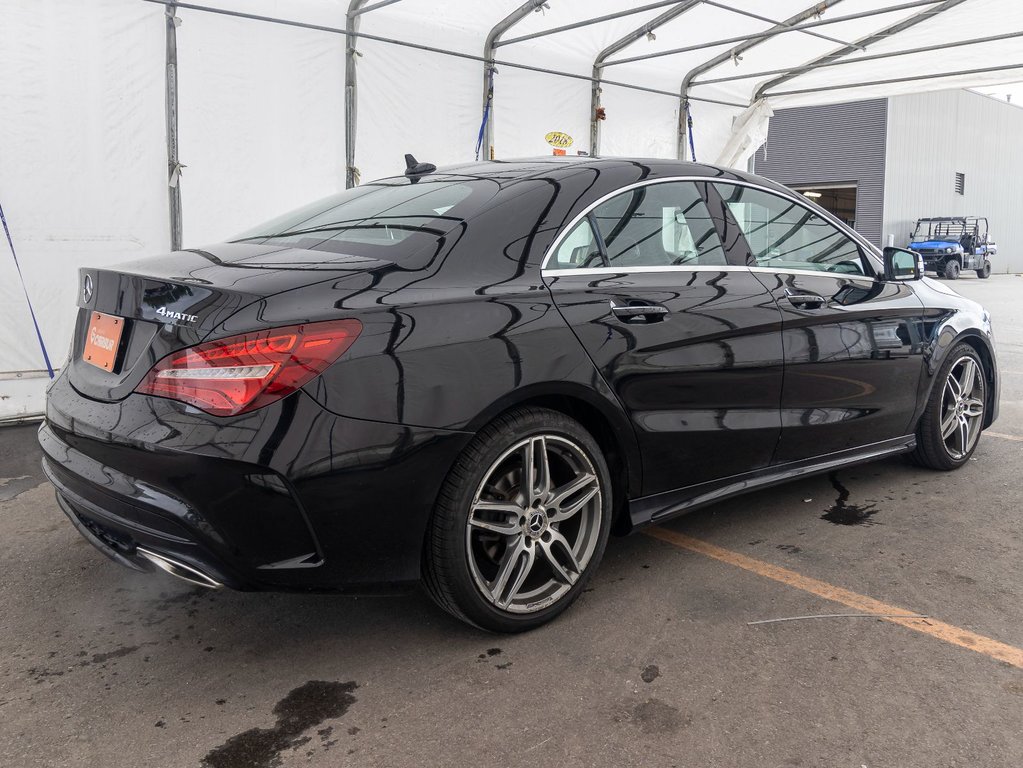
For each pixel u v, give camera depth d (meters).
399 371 2.10
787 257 3.27
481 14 6.88
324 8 6.32
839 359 3.29
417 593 2.79
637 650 2.36
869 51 8.05
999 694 2.12
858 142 30.59
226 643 2.44
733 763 1.85
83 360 2.39
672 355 2.69
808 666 2.27
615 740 1.94
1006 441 4.73
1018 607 2.62
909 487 3.84
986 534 3.25
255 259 2.33
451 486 2.23
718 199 3.09
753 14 7.05
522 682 2.20
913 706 2.07
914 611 2.59
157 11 5.57
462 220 2.45
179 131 5.77
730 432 2.89
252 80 6.07
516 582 2.40
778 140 32.97
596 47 7.80
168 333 2.03
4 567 3.00
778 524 3.37
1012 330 11.16
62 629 2.53
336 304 2.07
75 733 1.99
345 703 2.11
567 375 2.40
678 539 3.22
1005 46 7.84
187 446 1.91
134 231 5.66
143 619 2.60
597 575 2.88
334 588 2.13
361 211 2.76
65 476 2.25
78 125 5.35
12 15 5.04
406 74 6.85
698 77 8.95
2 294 5.20
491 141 7.46
